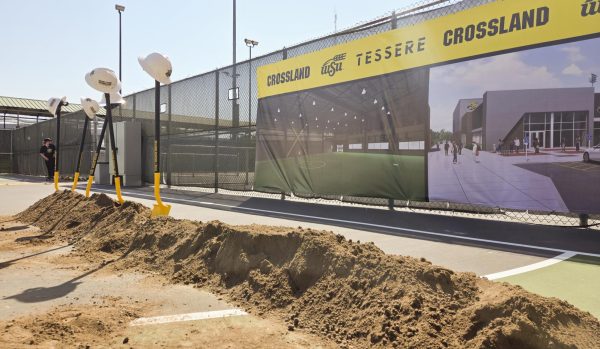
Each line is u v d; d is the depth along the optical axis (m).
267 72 10.81
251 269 3.54
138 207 6.14
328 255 3.25
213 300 3.29
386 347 2.35
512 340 2.18
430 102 7.62
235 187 11.85
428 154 7.66
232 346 2.47
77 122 20.11
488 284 2.90
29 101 33.81
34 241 5.57
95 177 17.34
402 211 8.34
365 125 8.63
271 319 2.90
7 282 3.77
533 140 6.50
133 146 15.78
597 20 5.88
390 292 2.76
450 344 2.30
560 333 2.24
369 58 8.55
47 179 20.86
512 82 6.69
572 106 6.14
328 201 10.15
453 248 5.09
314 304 2.96
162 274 4.00
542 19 6.35
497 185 6.90
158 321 2.86
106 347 2.43
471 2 7.09
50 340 2.50
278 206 9.31
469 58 7.14
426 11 7.67
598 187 5.96
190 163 13.70
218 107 12.44
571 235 5.86
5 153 31.77
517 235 5.88
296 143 10.05
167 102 14.64
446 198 7.46
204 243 4.16
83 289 3.57
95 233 5.63
